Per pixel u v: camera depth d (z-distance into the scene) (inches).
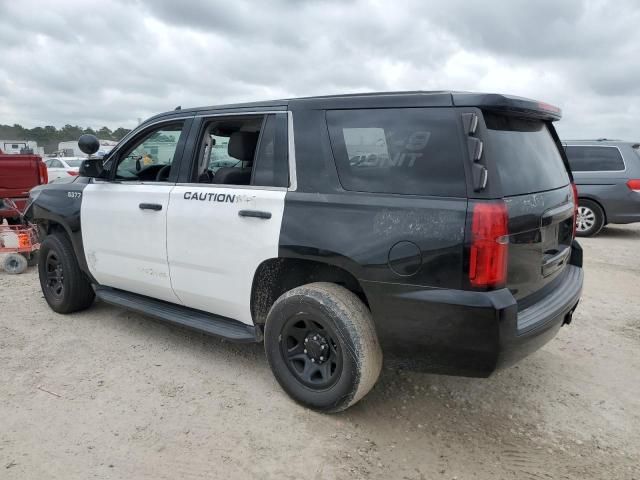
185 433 120.6
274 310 130.3
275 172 131.9
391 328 113.5
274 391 140.3
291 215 125.6
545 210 119.0
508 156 113.5
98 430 121.0
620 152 384.2
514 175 113.3
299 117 130.3
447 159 108.1
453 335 106.4
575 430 126.0
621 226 458.6
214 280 144.0
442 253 105.3
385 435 121.9
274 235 127.8
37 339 173.0
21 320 190.9
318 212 121.8
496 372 109.0
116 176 175.5
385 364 119.7
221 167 155.1
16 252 262.5
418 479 107.0
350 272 116.3
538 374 154.6
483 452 116.6
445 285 105.7
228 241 137.9
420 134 112.0
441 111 110.3
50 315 196.9
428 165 110.3
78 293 191.8
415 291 108.7
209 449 114.8
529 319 113.3
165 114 163.6
